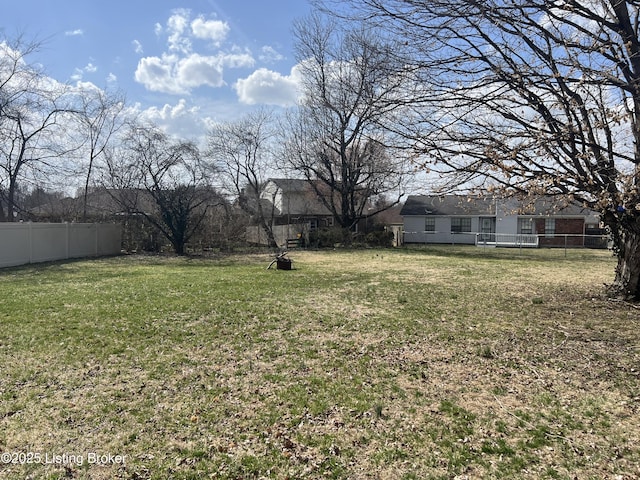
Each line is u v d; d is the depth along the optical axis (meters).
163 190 21.69
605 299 8.96
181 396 4.10
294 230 27.91
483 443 3.29
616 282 9.27
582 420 3.67
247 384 4.41
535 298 9.11
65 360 5.05
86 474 2.88
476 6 5.79
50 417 3.65
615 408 3.89
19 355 5.20
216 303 8.43
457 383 4.47
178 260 18.84
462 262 17.72
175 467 2.97
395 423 3.60
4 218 21.31
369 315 7.55
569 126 5.84
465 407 3.90
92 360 5.07
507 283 11.57
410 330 6.54
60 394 4.12
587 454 3.14
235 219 26.36
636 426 3.56
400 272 14.08
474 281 11.95
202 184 22.50
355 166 25.69
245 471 2.93
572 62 5.57
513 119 6.31
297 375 4.66
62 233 18.59
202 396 4.10
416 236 33.31
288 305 8.34
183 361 5.07
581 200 6.45
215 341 5.89
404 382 4.49
